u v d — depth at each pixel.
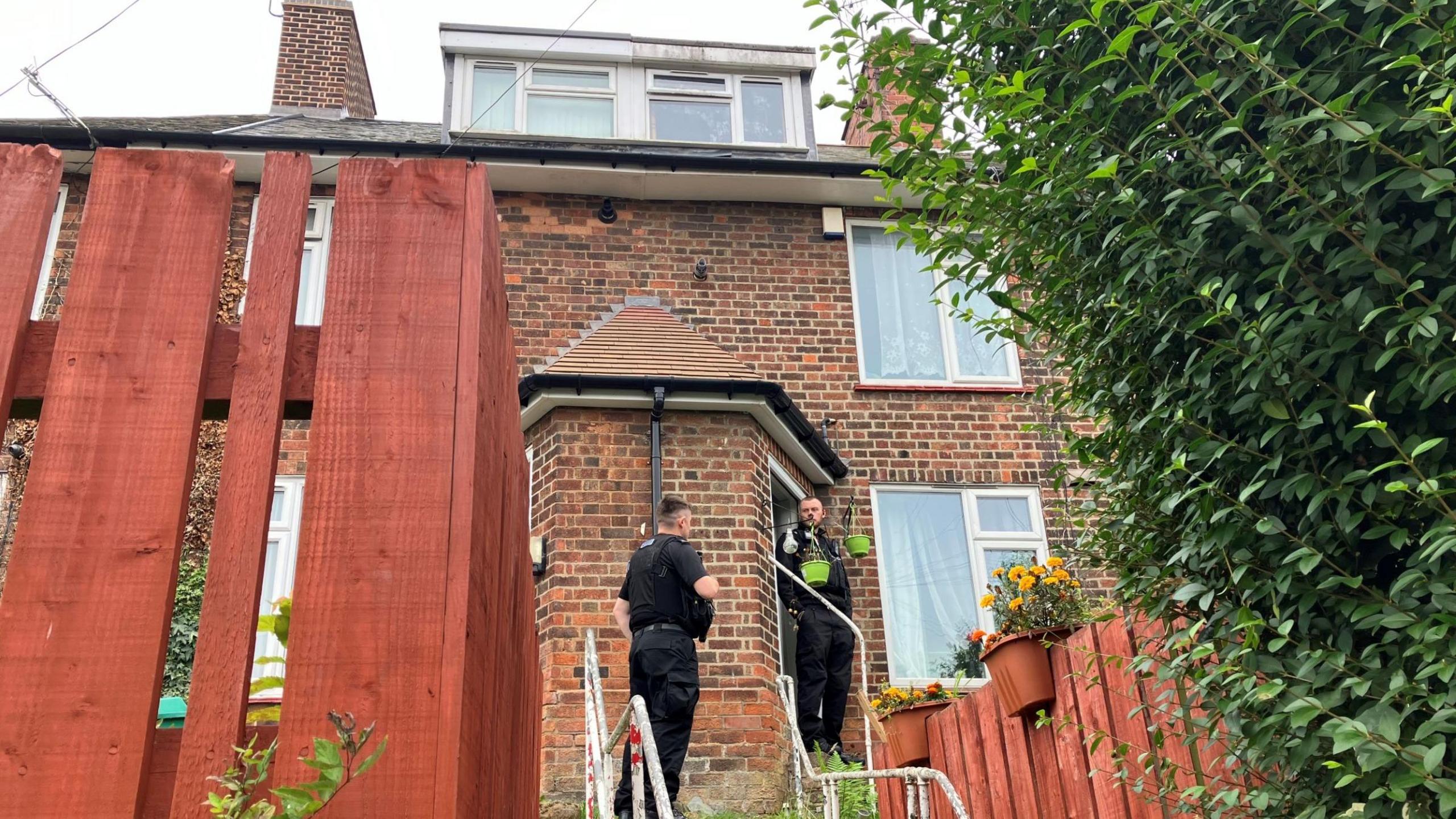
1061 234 3.29
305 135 10.77
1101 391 3.34
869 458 10.73
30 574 1.84
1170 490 2.98
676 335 10.40
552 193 11.21
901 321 11.44
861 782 7.32
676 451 9.30
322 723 1.83
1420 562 2.36
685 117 12.32
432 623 1.91
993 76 3.16
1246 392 2.74
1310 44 2.68
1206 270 2.84
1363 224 2.43
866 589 10.18
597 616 8.55
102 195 2.12
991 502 10.79
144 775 1.77
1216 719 2.76
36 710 1.77
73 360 1.99
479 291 2.17
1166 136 2.98
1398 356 2.47
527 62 12.19
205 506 8.61
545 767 7.96
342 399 2.03
